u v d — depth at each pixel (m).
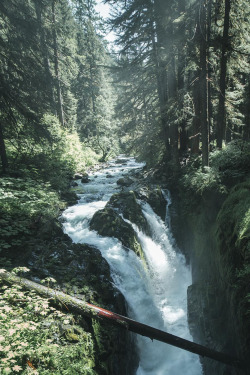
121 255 8.65
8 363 3.29
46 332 4.41
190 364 7.19
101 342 5.29
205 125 10.74
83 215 10.74
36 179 13.45
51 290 5.47
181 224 11.85
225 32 10.98
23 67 12.80
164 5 13.47
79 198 13.36
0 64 12.28
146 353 7.38
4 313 4.26
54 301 5.27
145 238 10.88
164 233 11.84
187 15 10.45
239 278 5.15
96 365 4.82
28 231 8.20
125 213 11.07
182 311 8.90
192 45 10.77
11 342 3.72
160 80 16.27
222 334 5.96
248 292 4.74
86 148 29.34
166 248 11.41
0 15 12.37
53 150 17.58
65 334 4.73
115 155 38.19
